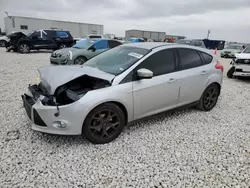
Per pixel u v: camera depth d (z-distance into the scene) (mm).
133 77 3277
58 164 2635
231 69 8617
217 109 4801
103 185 2322
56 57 9602
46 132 2896
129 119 3340
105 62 3725
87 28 35938
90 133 2992
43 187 2260
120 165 2662
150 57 3523
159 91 3553
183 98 4012
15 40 16656
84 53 9570
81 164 2654
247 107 5039
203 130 3705
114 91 3055
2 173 2438
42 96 2988
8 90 5668
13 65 10102
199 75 4172
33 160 2689
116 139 3271
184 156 2898
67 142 3121
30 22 31094
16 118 3859
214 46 32938
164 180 2428
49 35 17297
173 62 3818
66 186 2287
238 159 2873
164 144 3189
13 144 3021
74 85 3109
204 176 2514
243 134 3617
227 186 2363
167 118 4152
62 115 2811
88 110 2881
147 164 2699
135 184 2352
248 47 9148
